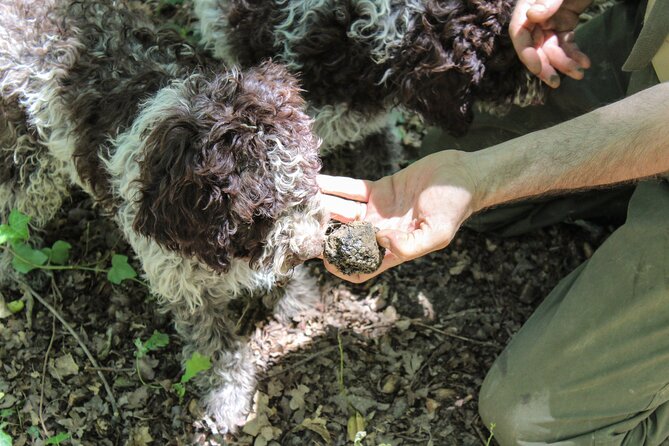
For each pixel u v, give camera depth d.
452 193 0.87
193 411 1.10
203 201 0.86
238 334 1.15
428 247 0.87
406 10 1.07
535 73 1.05
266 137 0.87
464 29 1.06
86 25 1.05
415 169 0.93
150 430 1.08
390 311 1.18
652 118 0.83
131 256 1.21
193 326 1.07
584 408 0.98
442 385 1.12
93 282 1.19
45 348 1.13
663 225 0.92
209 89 0.90
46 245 1.22
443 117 1.13
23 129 1.06
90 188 1.05
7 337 1.14
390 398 1.11
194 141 0.86
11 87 1.03
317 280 1.20
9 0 1.04
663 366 0.94
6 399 1.09
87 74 1.02
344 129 1.19
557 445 0.99
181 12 1.39
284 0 1.11
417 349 1.15
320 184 0.95
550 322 1.01
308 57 1.12
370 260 0.91
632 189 1.17
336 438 1.08
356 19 1.09
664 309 0.93
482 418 1.06
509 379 1.02
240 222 0.87
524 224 1.21
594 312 0.97
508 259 1.22
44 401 1.10
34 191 1.12
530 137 0.88
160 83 0.99
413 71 1.10
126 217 0.98
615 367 0.96
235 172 0.86
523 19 1.03
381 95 1.15
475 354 1.14
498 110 1.16
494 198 0.89
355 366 1.13
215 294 1.02
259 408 1.10
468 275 1.21
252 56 1.16
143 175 0.89
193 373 1.03
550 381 0.99
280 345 1.15
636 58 0.90
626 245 0.96
